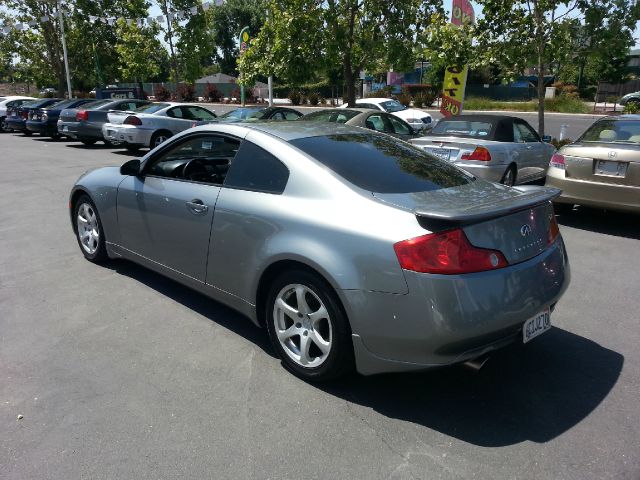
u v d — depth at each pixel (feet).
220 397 10.35
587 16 34.71
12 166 42.01
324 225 10.12
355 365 10.37
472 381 11.03
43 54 104.99
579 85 149.59
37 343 12.43
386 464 8.54
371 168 11.47
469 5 38.88
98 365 11.48
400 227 9.36
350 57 42.27
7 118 74.64
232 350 12.21
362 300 9.48
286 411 9.93
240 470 8.39
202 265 12.91
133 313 14.10
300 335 10.82
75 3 92.43
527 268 9.82
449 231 9.05
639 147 21.67
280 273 11.13
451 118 30.55
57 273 17.06
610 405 10.21
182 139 14.01
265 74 43.14
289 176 11.25
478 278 9.11
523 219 10.12
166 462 8.55
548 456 8.73
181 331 13.11
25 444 8.96
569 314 14.42
